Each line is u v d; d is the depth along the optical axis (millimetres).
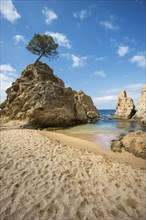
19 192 3824
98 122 33125
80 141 11305
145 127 23453
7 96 29828
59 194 3871
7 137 10219
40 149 7770
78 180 4746
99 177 5105
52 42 33000
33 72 29547
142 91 38156
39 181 4449
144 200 3908
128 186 4613
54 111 23375
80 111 31594
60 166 5754
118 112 48656
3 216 3020
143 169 6199
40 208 3299
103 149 9375
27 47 33469
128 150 8883
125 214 3338
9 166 5352
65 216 3123
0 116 26609
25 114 22672
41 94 24094
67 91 28953
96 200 3760
